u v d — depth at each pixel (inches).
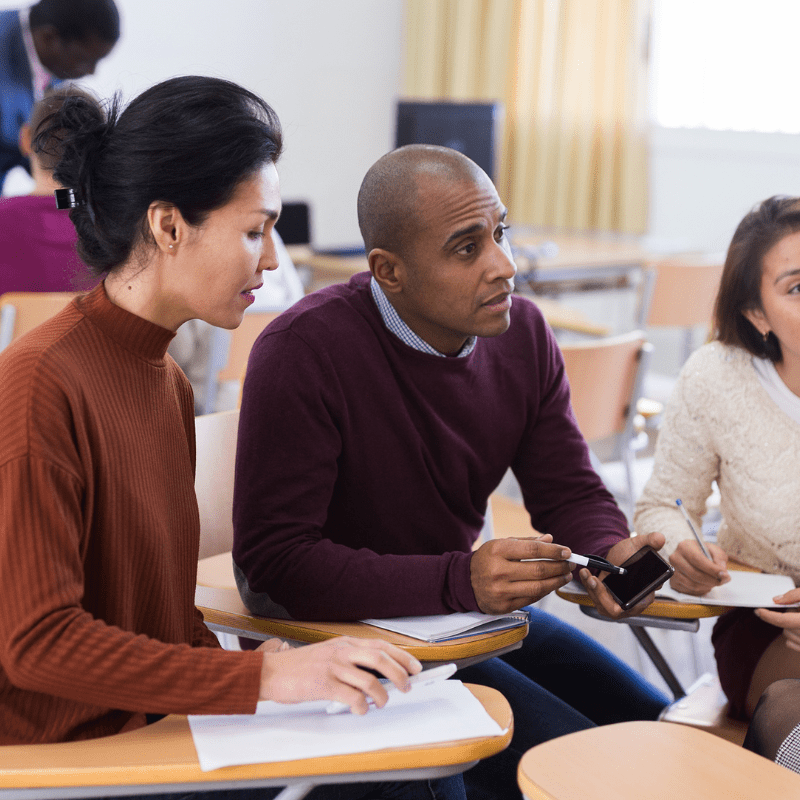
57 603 37.5
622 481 120.6
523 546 51.4
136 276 42.7
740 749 41.7
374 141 252.8
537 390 64.3
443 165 54.6
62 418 39.2
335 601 52.8
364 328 58.5
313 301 59.4
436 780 48.2
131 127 41.1
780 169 197.6
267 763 35.7
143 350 43.5
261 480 55.8
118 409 42.3
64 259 101.9
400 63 251.8
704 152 208.7
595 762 40.3
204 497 69.8
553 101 224.7
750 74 199.8
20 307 96.6
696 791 38.3
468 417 60.9
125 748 36.8
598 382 105.9
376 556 54.1
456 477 61.1
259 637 55.3
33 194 102.0
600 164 221.8
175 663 38.4
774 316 60.2
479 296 55.5
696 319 162.4
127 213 41.4
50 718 40.4
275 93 237.0
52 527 38.0
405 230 54.7
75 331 41.8
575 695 65.1
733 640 61.9
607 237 217.3
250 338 111.9
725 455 64.6
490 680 60.4
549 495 65.7
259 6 230.8
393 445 58.8
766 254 60.2
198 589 61.0
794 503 62.4
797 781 39.4
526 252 178.4
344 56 243.8
